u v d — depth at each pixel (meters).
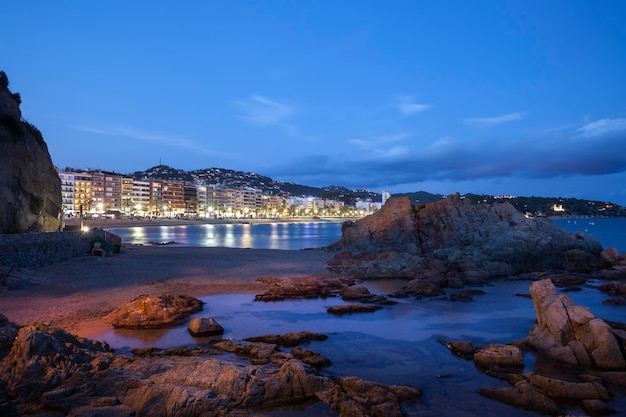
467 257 53.69
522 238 59.16
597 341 21.03
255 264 55.25
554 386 17.70
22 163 50.12
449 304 35.12
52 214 57.12
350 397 16.78
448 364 21.55
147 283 39.50
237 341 24.25
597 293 39.69
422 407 16.67
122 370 17.30
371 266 51.41
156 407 15.12
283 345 24.19
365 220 75.56
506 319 30.52
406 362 21.80
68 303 30.88
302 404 16.36
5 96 52.28
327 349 23.69
